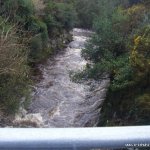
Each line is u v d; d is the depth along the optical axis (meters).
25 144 1.02
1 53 10.43
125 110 12.32
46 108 15.80
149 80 11.80
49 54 24.00
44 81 18.98
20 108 13.07
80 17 45.06
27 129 1.06
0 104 10.69
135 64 12.01
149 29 13.19
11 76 10.61
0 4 17.03
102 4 42.62
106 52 15.25
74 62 23.55
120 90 13.05
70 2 37.16
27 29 19.91
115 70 13.85
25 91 11.38
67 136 1.04
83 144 1.04
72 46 28.84
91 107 15.73
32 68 19.42
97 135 1.05
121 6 24.16
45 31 22.23
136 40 12.22
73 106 16.25
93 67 14.80
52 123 14.60
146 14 17.69
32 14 21.14
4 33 12.14
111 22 16.86
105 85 16.50
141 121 11.17
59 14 27.72
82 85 18.34
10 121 11.83
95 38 15.77
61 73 20.72
